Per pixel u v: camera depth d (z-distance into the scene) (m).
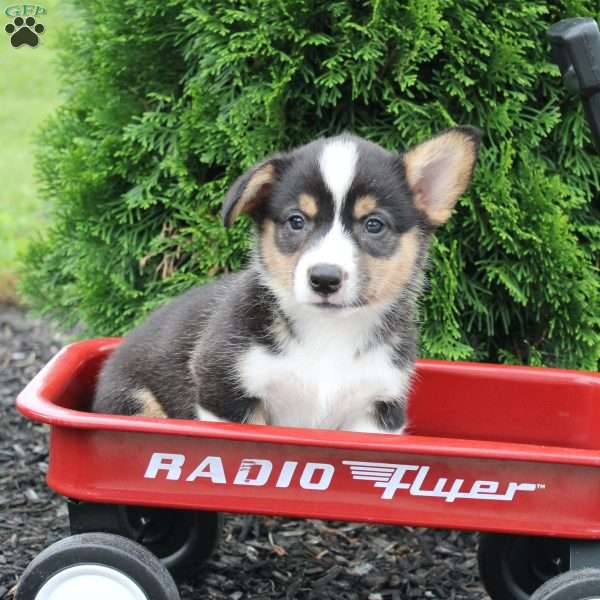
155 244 1.04
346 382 0.86
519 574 0.89
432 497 0.74
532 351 1.03
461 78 0.97
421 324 1.01
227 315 0.87
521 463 0.74
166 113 1.05
